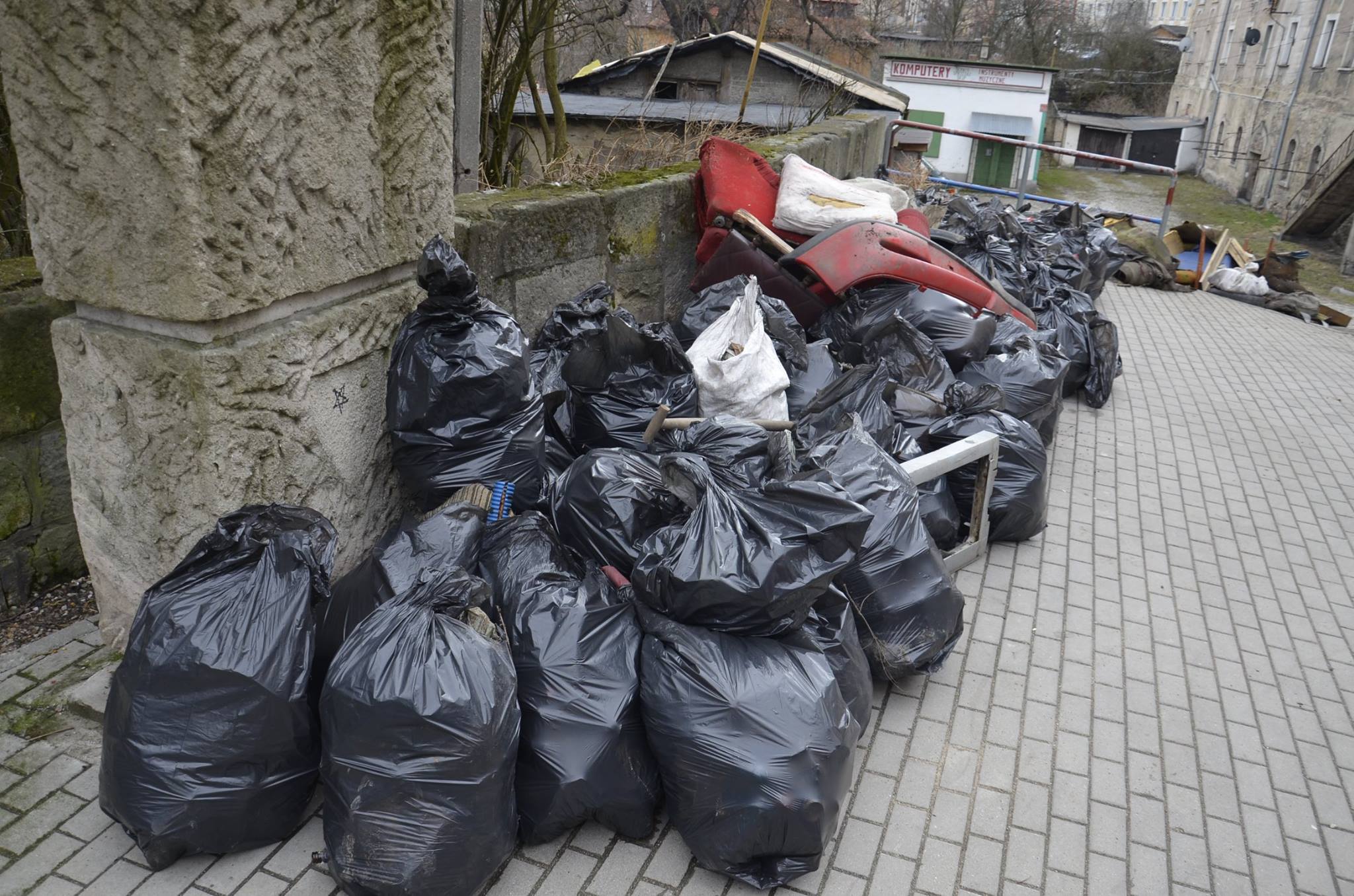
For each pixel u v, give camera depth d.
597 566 3.29
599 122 10.36
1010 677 3.89
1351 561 5.09
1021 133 33.97
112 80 2.62
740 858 2.75
